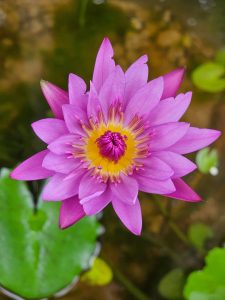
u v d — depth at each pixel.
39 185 0.48
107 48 0.41
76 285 0.47
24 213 0.46
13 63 0.56
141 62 0.41
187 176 0.53
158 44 0.59
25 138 0.52
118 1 0.61
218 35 0.60
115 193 0.40
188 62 0.58
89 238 0.46
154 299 0.48
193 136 0.41
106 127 0.42
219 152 0.54
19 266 0.45
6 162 0.51
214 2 0.62
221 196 0.52
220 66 0.57
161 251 0.50
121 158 0.42
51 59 0.57
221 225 0.51
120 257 0.49
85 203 0.40
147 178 0.41
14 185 0.46
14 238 0.45
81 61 0.57
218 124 0.55
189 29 0.60
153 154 0.41
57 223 0.46
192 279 0.46
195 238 0.50
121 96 0.41
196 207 0.52
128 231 0.50
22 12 0.59
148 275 0.49
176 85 0.42
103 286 0.48
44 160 0.39
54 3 0.60
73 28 0.59
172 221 0.51
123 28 0.59
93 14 0.60
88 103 0.40
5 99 0.54
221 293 0.45
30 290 0.44
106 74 0.41
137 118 0.42
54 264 0.45
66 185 0.40
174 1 0.62
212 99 0.56
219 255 0.47
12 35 0.57
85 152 0.41
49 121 0.40
